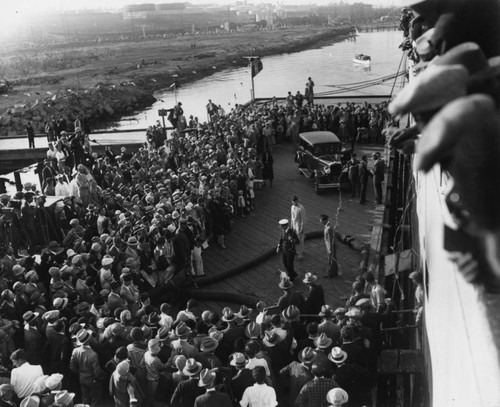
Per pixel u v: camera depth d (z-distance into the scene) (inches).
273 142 1157.7
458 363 136.8
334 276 590.2
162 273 569.9
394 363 304.0
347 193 848.9
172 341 346.6
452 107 56.8
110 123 2800.2
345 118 1088.8
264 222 762.2
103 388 353.1
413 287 488.4
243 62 5088.6
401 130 99.5
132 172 850.1
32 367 324.2
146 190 714.2
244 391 292.4
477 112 55.1
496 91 65.3
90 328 374.0
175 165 907.4
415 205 426.0
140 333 337.1
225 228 684.1
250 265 631.2
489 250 64.1
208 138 993.5
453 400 141.1
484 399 99.3
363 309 386.9
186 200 674.2
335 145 869.2
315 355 308.8
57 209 650.8
